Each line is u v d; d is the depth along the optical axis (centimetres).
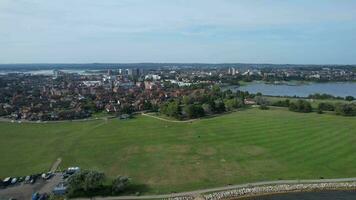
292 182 14738
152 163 17412
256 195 13662
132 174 15925
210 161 17550
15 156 19100
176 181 15025
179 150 19562
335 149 19050
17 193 13838
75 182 13675
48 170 16650
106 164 17400
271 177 15312
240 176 15475
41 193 13775
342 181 14750
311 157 17862
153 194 13725
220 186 14450
